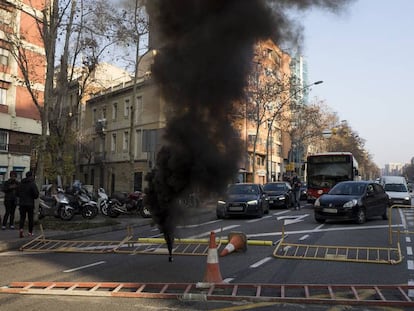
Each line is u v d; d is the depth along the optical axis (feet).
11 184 48.14
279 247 35.04
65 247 36.96
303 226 51.16
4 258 32.42
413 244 37.78
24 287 22.84
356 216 52.49
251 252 33.73
